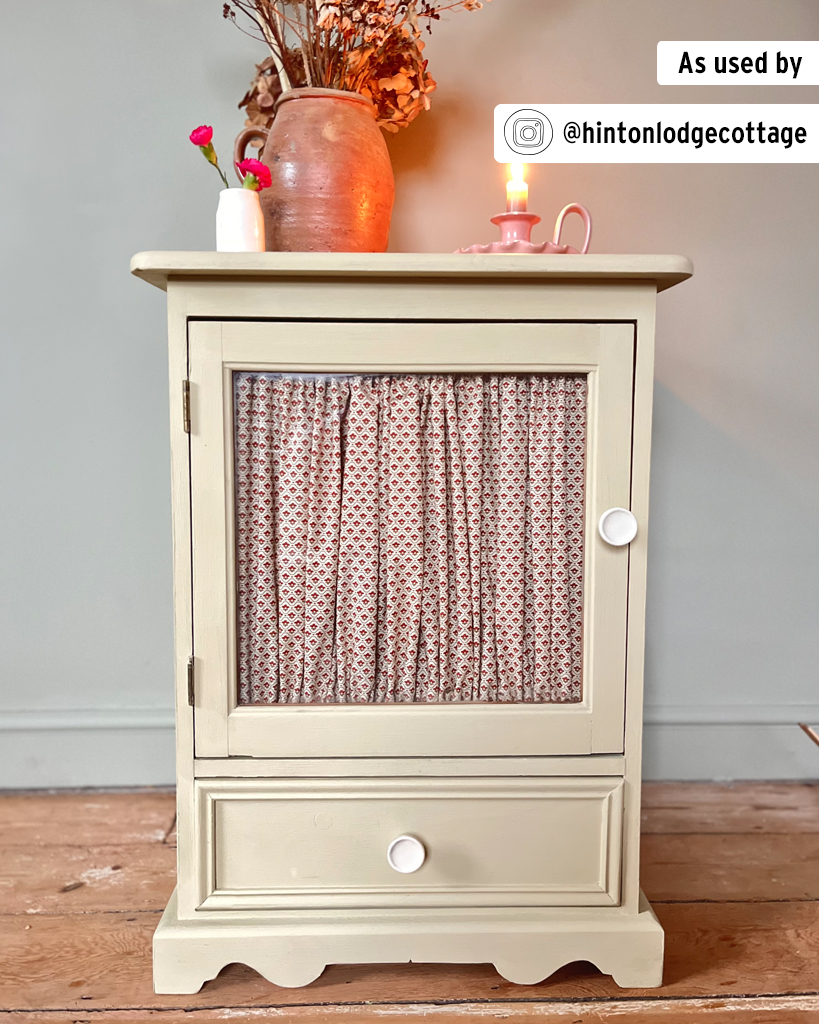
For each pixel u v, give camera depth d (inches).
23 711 54.3
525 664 35.6
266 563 34.6
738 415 54.3
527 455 34.9
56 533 53.4
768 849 47.6
